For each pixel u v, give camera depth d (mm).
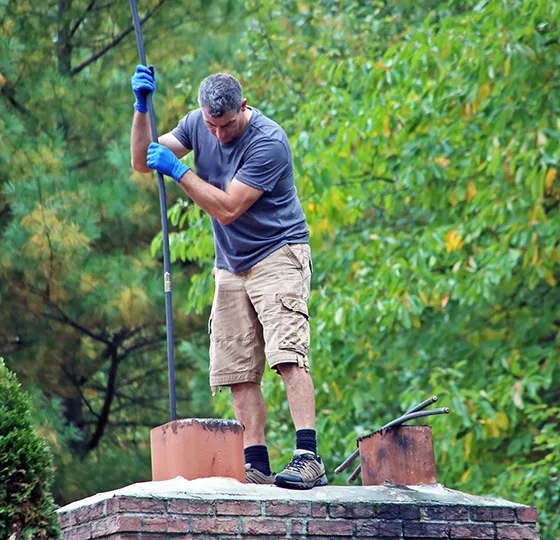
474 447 27219
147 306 31781
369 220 35250
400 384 32438
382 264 28859
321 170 26969
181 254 28750
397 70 27016
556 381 30812
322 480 13344
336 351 29750
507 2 25453
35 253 29359
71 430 30969
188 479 12352
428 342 30922
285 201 13945
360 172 31531
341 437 30688
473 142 29547
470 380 29703
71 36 34625
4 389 11102
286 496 12562
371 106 28031
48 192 29859
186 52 35125
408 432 14047
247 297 14047
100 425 34562
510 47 24953
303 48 36938
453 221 31141
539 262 27062
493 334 30812
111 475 32156
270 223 13805
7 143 30094
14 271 29984
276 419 32312
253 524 12125
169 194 33281
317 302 29156
